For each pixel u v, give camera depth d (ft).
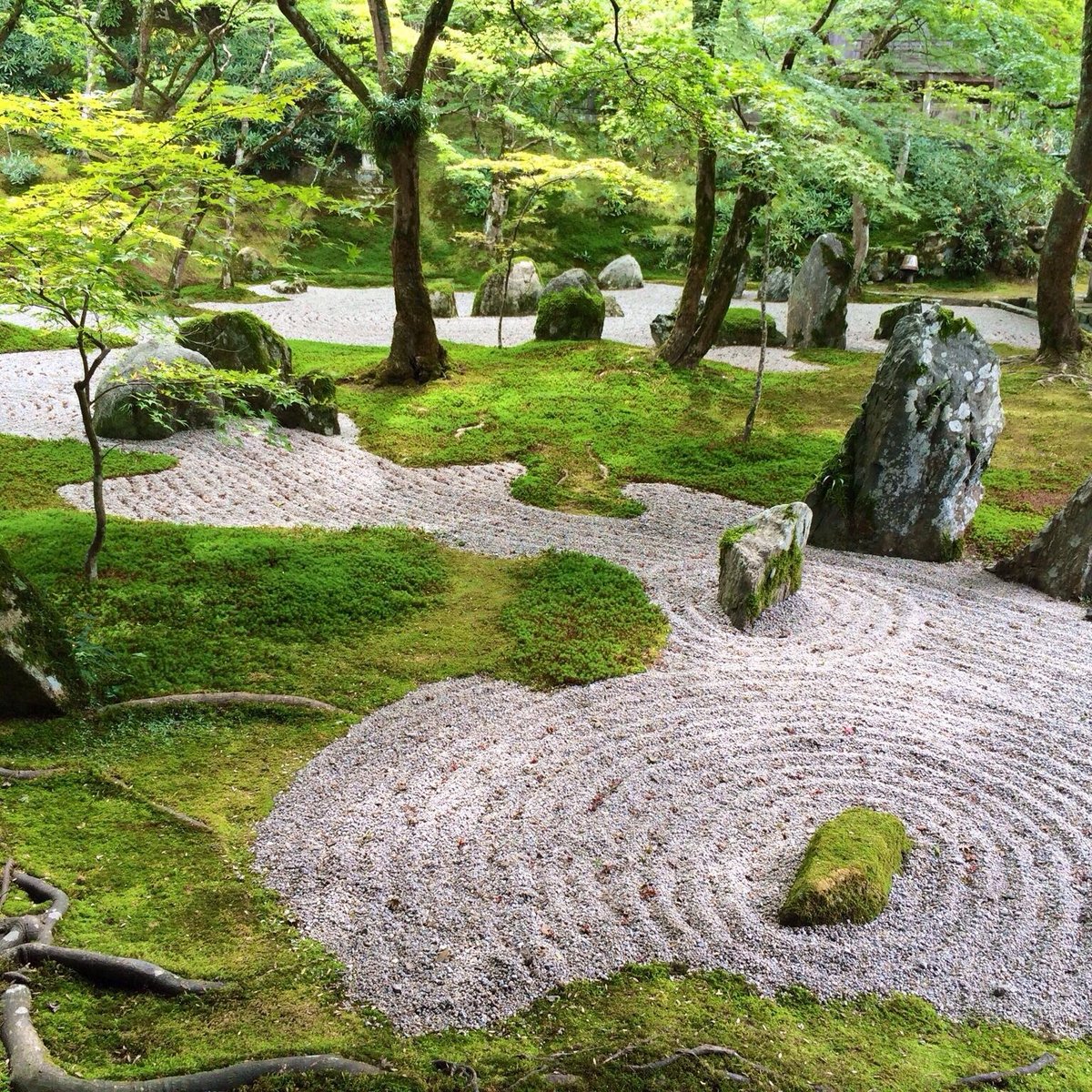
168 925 13.35
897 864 15.31
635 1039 11.67
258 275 82.58
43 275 19.40
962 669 22.41
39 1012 11.69
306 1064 10.95
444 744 18.51
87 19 60.59
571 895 14.42
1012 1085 11.39
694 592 26.18
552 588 25.80
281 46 70.90
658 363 48.80
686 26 41.63
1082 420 43.14
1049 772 18.26
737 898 14.51
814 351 59.93
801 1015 12.44
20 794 16.12
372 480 35.06
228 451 36.83
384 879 14.57
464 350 53.52
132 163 19.81
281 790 16.85
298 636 22.40
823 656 22.91
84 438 37.22
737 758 18.31
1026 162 45.16
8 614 18.21
